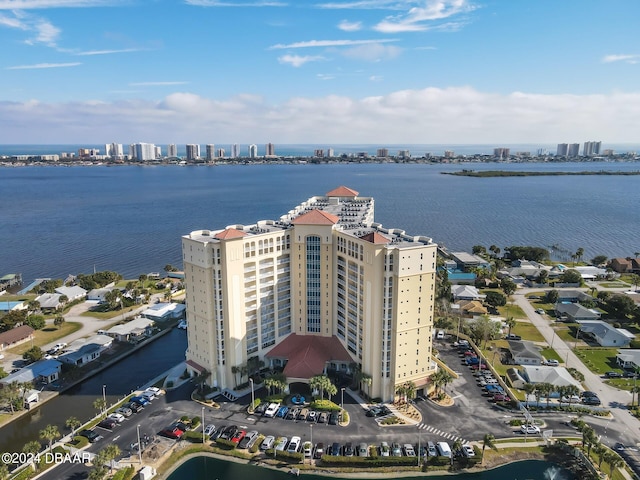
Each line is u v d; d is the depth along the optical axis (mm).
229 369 123875
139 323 169875
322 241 129500
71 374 131375
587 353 147750
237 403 118062
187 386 126875
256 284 126312
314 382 113875
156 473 92625
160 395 122062
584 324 165625
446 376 118375
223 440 100938
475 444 101188
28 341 158875
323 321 134875
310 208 178625
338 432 105375
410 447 99312
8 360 144250
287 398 118688
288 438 103250
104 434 104875
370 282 114438
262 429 106750
